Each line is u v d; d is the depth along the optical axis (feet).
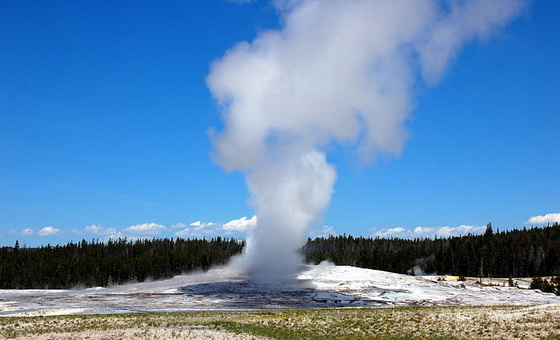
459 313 125.80
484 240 418.51
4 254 397.19
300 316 129.70
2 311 155.63
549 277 327.06
